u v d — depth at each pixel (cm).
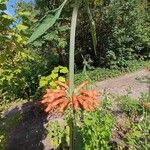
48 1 106
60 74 56
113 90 96
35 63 86
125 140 51
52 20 20
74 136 23
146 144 44
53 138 51
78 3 21
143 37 132
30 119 74
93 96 22
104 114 49
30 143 65
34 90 81
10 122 45
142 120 51
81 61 119
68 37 109
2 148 42
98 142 43
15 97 77
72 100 21
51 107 21
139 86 94
